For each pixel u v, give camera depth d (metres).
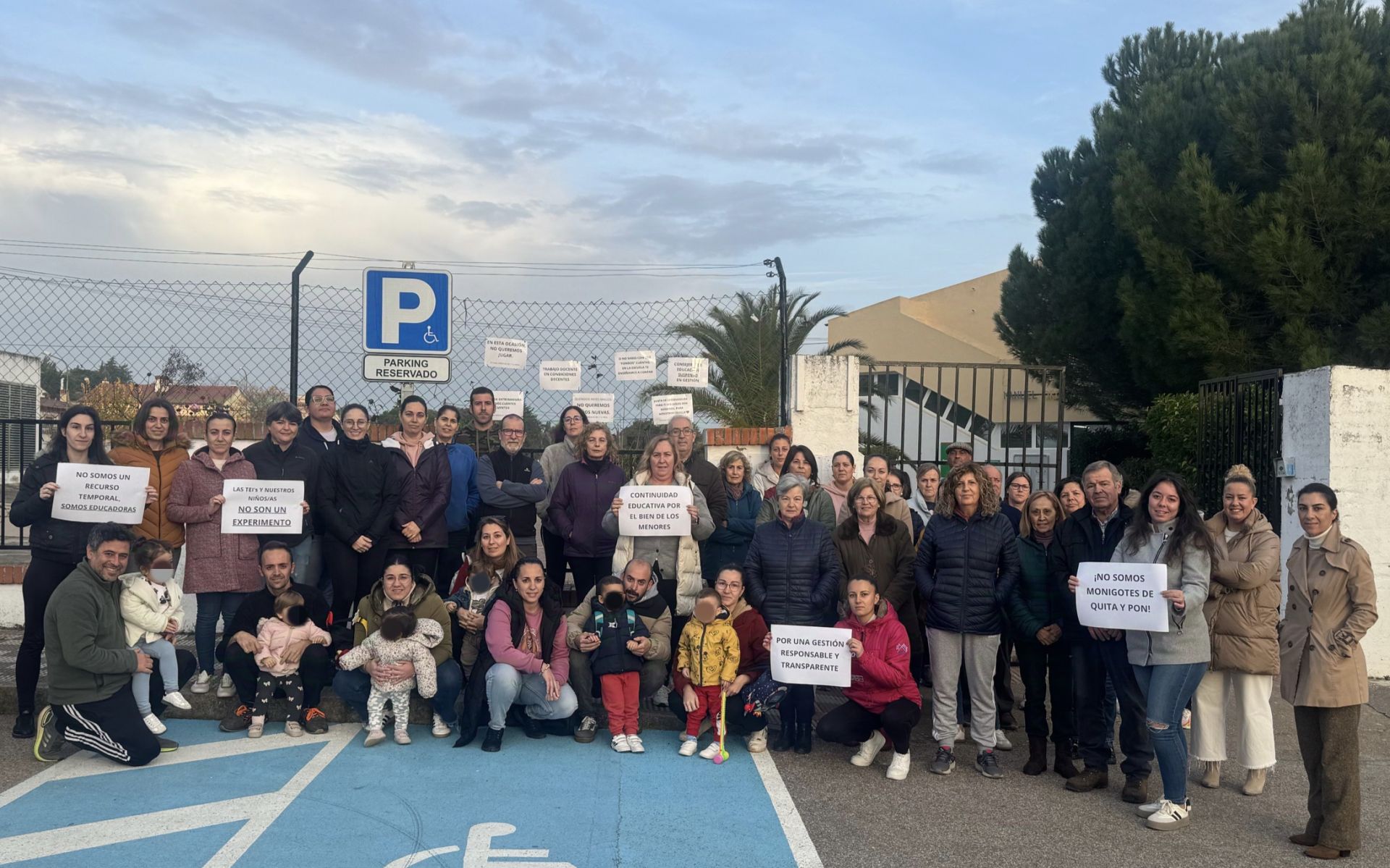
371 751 6.24
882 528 6.83
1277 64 15.27
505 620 6.40
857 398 9.09
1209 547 5.43
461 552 7.89
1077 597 5.55
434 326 8.57
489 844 4.83
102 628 5.79
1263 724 5.80
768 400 12.98
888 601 6.36
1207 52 18.94
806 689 6.46
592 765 6.10
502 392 8.77
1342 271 14.62
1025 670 6.28
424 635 6.34
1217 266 15.77
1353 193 14.07
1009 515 7.36
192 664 6.68
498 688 6.25
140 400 8.82
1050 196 21.55
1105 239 18.97
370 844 4.80
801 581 6.59
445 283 8.58
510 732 6.73
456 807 5.31
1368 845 5.12
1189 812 5.50
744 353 13.06
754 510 7.90
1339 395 8.19
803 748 6.48
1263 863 4.89
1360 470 8.20
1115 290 18.53
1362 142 14.11
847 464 7.88
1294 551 5.26
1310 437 8.44
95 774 5.72
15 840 4.79
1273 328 15.51
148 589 6.18
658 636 6.62
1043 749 6.25
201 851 4.69
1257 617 5.73
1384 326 13.66
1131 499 6.52
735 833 5.07
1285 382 8.80
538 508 8.27
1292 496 8.66
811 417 9.03
